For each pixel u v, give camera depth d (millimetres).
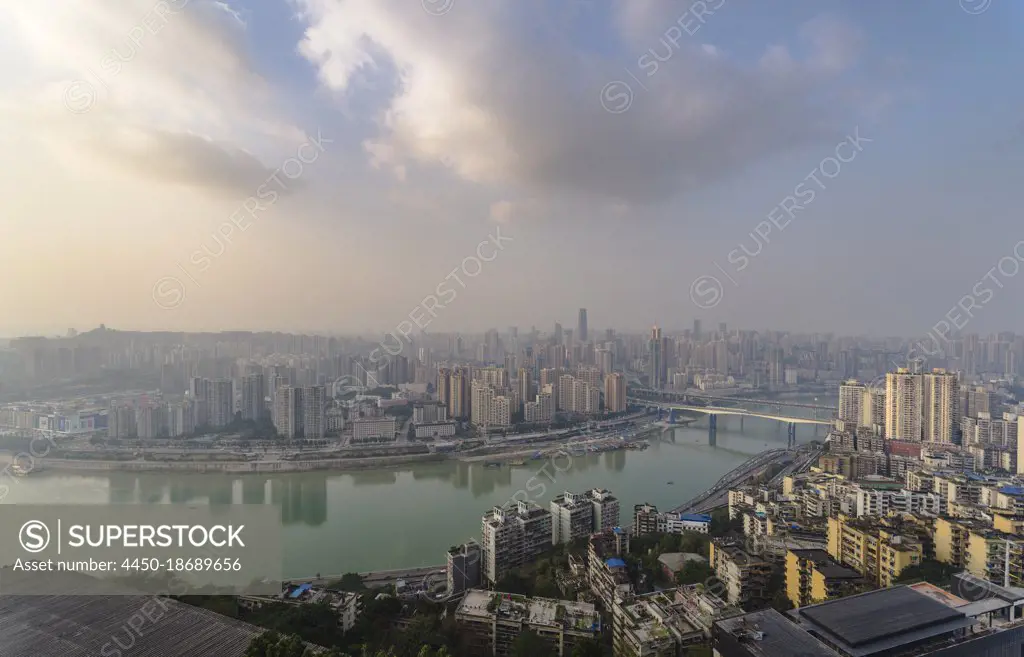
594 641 64562
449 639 69188
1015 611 53531
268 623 66188
